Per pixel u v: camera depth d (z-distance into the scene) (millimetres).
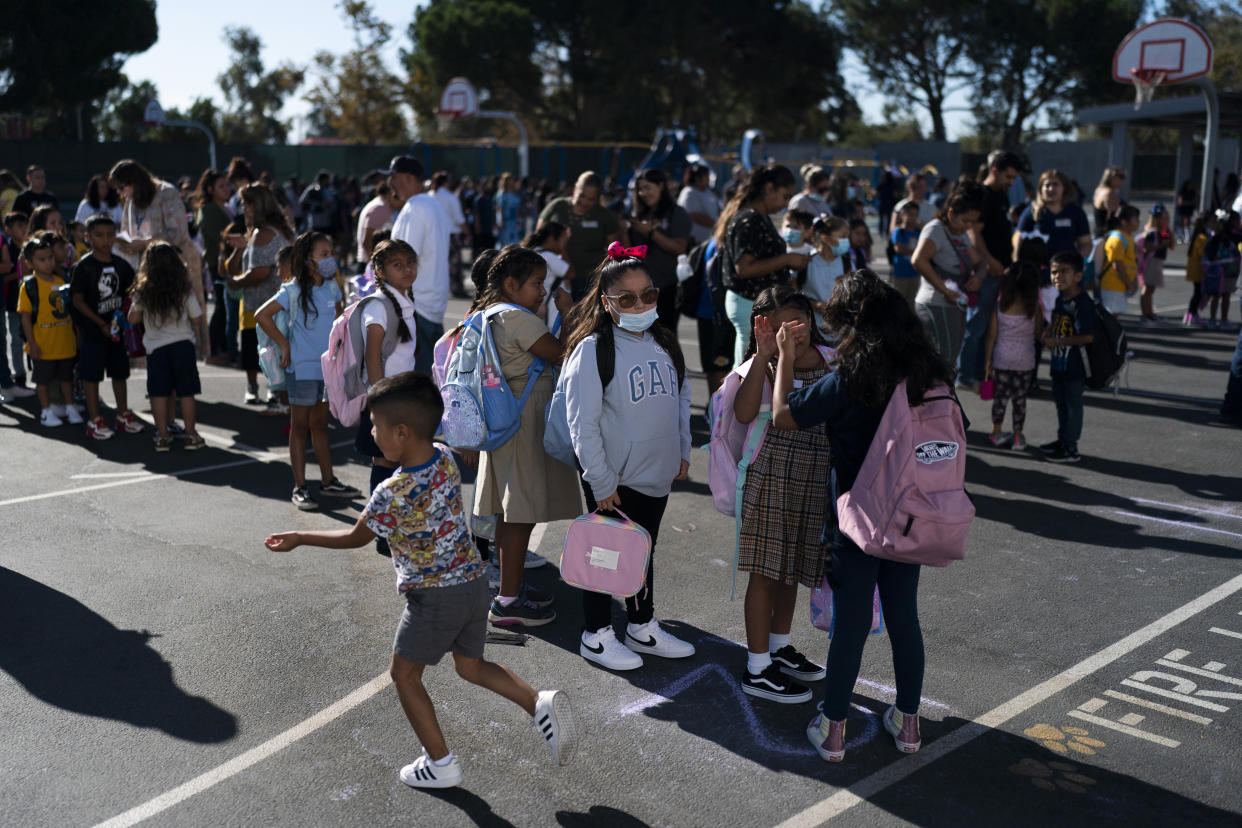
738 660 4613
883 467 3439
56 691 4277
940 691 4277
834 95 63250
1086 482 7129
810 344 4039
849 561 3631
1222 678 4391
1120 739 3912
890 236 10797
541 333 4656
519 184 25531
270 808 3488
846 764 3758
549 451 4484
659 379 4367
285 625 4922
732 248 6758
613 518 4336
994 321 7844
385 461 5770
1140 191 48156
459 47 57562
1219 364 11297
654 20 55938
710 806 3496
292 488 7094
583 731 3998
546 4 58125
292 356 6492
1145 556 5781
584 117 62625
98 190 12117
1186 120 24797
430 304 7508
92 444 8203
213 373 10977
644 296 4215
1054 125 61188
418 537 3414
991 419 8852
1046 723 4027
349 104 55031
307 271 6453
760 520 4117
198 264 9859
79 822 3404
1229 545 5938
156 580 5457
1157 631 4836
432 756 3566
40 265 8500
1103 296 12219
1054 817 3420
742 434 4188
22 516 6465
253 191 9172
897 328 3445
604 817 3436
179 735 3947
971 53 58531
